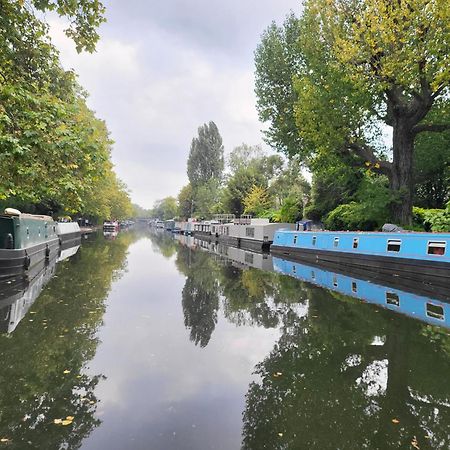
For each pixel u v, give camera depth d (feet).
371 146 75.51
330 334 27.22
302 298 39.75
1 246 45.42
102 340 24.53
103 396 17.01
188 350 23.35
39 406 15.90
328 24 62.64
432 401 17.24
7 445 13.08
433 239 47.24
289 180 149.38
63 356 21.57
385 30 50.75
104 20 21.75
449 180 79.97
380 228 68.13
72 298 36.24
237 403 16.72
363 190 71.77
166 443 13.46
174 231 282.97
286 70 80.74
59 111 21.70
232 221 158.61
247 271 61.67
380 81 55.98
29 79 24.16
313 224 98.89
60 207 122.62
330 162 73.46
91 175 26.12
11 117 20.92
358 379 19.57
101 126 116.16
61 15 20.99
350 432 14.53
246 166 197.16
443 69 48.06
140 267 63.41
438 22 47.19
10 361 20.61
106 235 175.11
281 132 80.79
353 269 60.70
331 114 62.18
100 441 13.47
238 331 27.76
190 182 261.65
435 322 30.14
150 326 28.12
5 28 21.40
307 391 18.07
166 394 17.39
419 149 79.41
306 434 14.35
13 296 35.91
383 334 27.20
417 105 58.29
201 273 58.70
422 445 13.79
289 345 24.82
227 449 13.21
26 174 23.49
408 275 50.06
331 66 61.00
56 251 81.05
